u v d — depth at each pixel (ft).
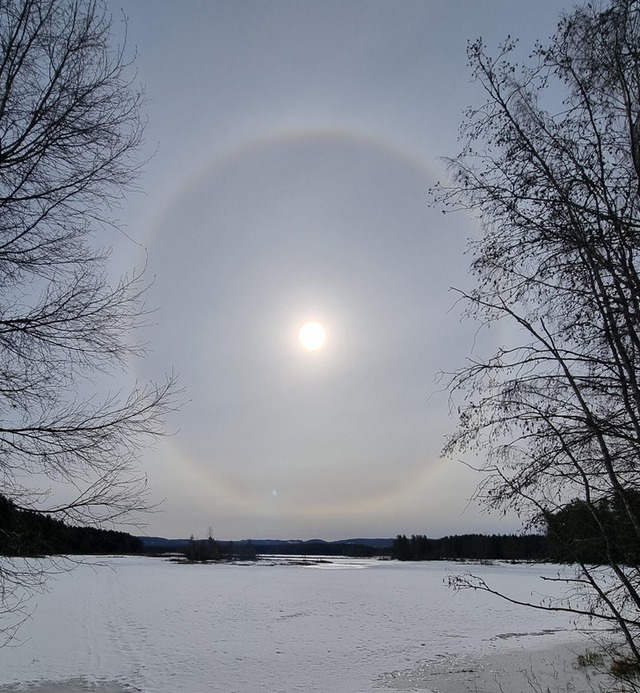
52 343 18.02
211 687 48.08
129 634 73.15
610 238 15.49
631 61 15.44
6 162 16.98
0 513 16.62
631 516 14.85
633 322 15.10
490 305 17.81
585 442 16.24
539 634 74.02
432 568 260.42
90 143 18.12
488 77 17.02
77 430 17.94
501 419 16.97
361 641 69.67
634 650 14.52
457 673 52.19
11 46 16.92
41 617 86.53
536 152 16.51
